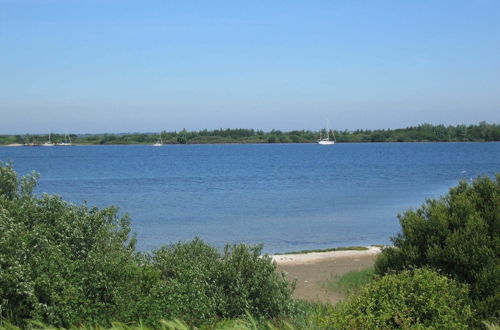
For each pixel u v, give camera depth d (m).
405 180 65.94
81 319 7.56
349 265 21.08
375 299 8.64
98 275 7.91
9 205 9.49
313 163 109.31
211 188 57.38
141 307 7.98
